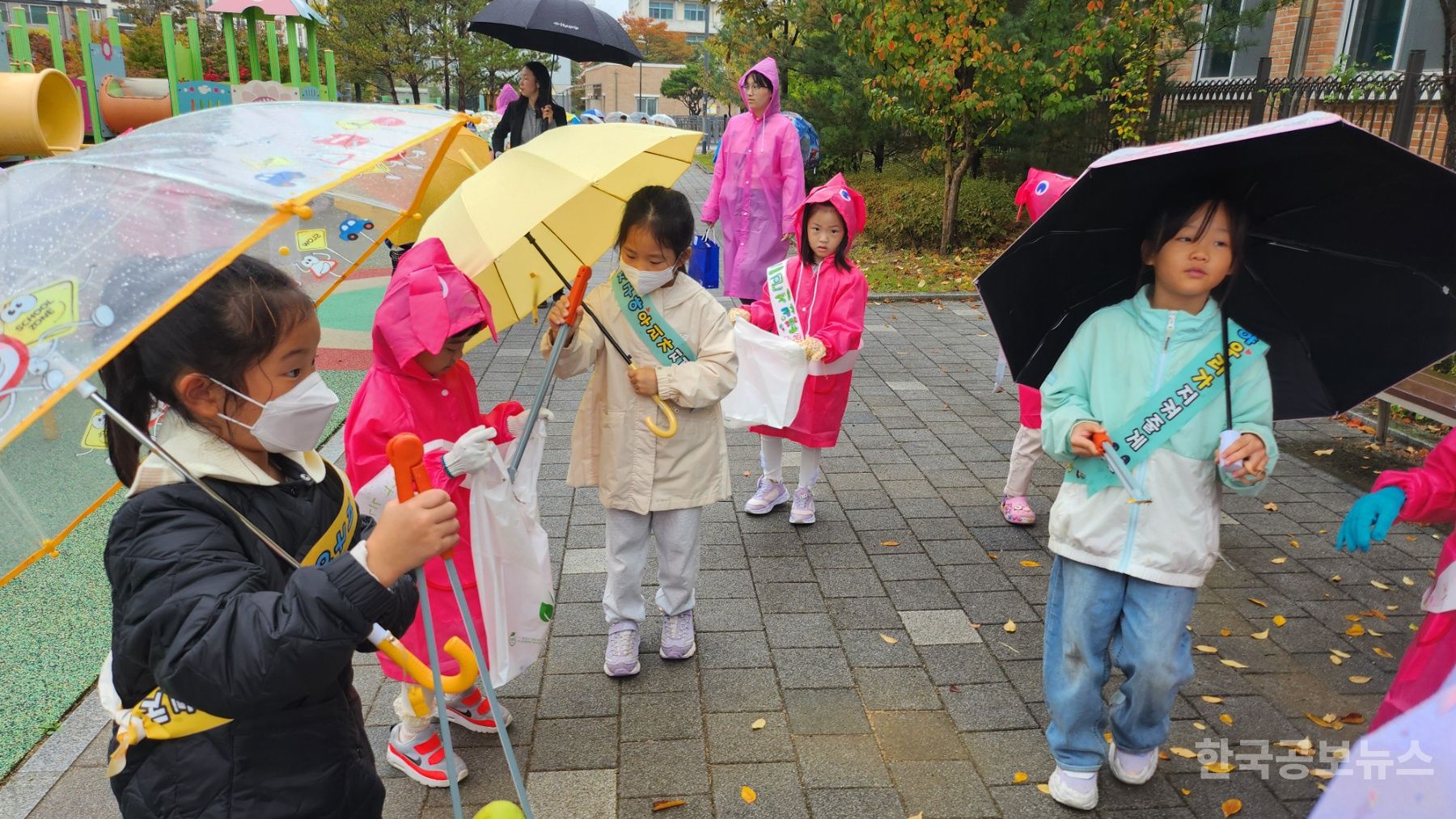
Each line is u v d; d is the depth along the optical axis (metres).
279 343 1.39
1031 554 4.11
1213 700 3.07
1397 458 5.32
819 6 14.09
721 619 3.54
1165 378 2.31
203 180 1.29
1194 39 10.85
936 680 3.17
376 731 2.92
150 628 1.32
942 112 10.54
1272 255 2.32
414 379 2.39
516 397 6.16
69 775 2.68
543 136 2.77
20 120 4.68
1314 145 1.96
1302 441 5.59
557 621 3.52
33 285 1.16
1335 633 3.49
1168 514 2.31
